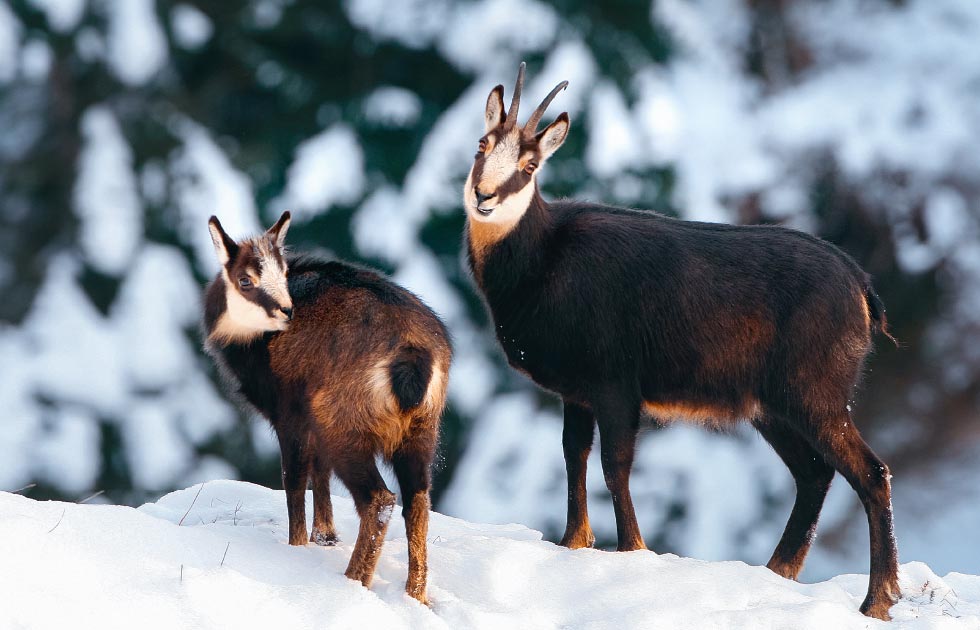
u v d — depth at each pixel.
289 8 63.09
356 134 60.38
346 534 23.09
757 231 23.97
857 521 67.00
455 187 56.22
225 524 23.11
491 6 57.22
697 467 55.75
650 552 22.77
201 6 63.28
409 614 18.53
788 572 24.20
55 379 53.53
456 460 56.97
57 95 58.75
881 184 67.25
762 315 23.00
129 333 54.62
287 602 17.91
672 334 23.27
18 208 60.25
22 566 17.09
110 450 54.22
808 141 66.94
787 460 24.44
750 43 74.62
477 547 21.97
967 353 69.75
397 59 62.88
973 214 68.31
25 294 59.09
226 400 56.28
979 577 24.28
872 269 68.56
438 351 20.39
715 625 19.41
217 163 57.47
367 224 57.22
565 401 24.48
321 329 20.86
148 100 58.75
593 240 23.81
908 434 71.69
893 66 70.75
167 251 55.88
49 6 56.62
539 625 19.41
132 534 18.88
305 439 21.50
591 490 53.41
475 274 24.64
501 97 24.58
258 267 21.42
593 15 58.56
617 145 55.19
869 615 21.31
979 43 71.88
